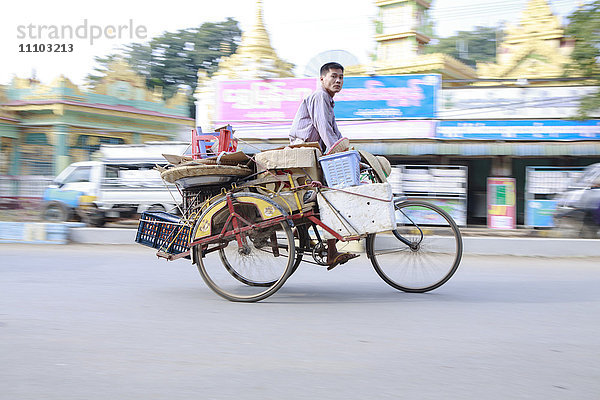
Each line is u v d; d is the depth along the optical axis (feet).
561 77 52.34
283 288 19.13
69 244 34.99
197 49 114.01
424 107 53.11
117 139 75.36
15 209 50.21
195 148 18.62
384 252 18.20
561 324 14.11
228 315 14.97
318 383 9.87
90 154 73.00
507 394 9.40
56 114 69.41
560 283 20.53
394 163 56.65
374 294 17.97
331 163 16.63
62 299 17.01
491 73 58.65
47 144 71.77
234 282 18.43
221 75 58.54
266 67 56.80
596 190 39.65
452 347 12.08
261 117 55.26
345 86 54.24
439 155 54.95
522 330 13.51
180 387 9.65
